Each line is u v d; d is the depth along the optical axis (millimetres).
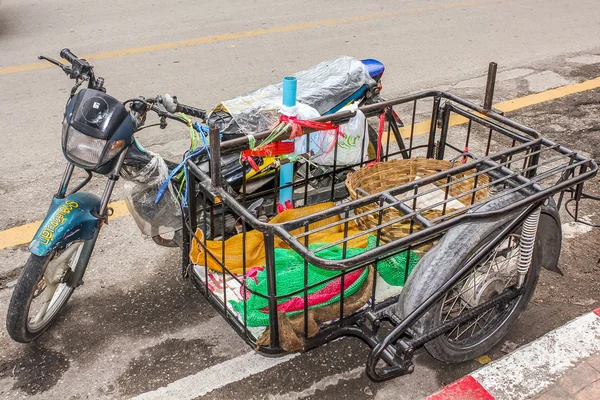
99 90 3070
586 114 5871
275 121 3312
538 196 2510
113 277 3773
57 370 3115
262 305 2760
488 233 2658
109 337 3320
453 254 2598
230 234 3494
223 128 3307
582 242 4055
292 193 3479
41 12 8734
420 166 3395
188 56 7207
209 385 3027
